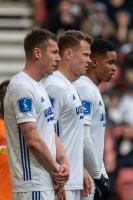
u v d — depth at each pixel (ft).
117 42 97.04
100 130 54.49
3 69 95.96
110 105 82.33
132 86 83.56
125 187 77.66
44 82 51.47
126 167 78.38
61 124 51.16
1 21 99.66
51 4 99.55
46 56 48.88
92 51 54.70
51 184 48.62
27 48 49.11
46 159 47.65
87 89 53.31
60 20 94.73
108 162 78.07
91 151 52.60
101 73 54.75
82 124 51.83
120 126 80.59
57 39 50.34
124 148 79.46
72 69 52.16
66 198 51.01
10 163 48.88
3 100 53.78
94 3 100.42
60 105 50.98
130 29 100.78
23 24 100.01
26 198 48.26
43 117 48.57
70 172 51.16
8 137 48.93
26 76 48.65
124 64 86.74
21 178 48.32
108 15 100.99
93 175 53.11
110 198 77.61
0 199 54.24
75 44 52.03
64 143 51.16
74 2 96.07
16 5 101.24
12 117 48.49
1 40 98.22
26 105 47.83
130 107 82.07
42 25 97.66
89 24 95.81
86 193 52.80
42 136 48.57
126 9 101.86
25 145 48.26
